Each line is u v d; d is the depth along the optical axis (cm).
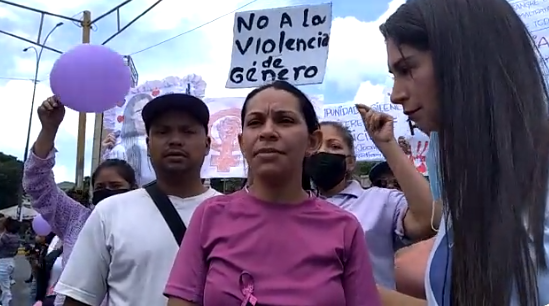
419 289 175
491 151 99
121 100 413
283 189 174
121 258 258
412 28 115
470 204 99
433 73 112
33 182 352
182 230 264
